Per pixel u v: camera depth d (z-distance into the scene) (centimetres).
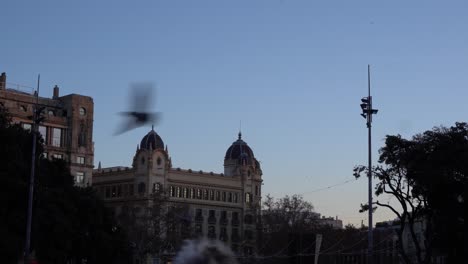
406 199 8125
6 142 7175
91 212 8469
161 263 12800
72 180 8806
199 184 17650
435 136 7744
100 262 8662
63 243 7512
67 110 14362
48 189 7712
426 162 7675
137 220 12575
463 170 7500
